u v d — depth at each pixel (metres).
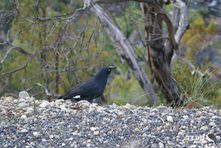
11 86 22.02
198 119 11.45
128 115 11.91
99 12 21.34
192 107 13.50
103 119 11.49
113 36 22.70
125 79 24.08
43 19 15.34
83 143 9.95
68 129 10.77
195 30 30.58
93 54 23.62
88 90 14.52
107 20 22.14
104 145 9.86
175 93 21.58
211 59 29.30
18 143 9.81
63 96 14.84
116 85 23.08
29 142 9.91
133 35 29.45
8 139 9.98
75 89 14.67
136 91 22.44
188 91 16.27
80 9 15.63
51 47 16.05
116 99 20.83
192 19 31.78
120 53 23.27
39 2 19.00
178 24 23.58
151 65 22.84
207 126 10.86
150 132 10.59
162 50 22.12
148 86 22.16
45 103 13.26
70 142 10.00
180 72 21.98
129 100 21.28
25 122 11.15
